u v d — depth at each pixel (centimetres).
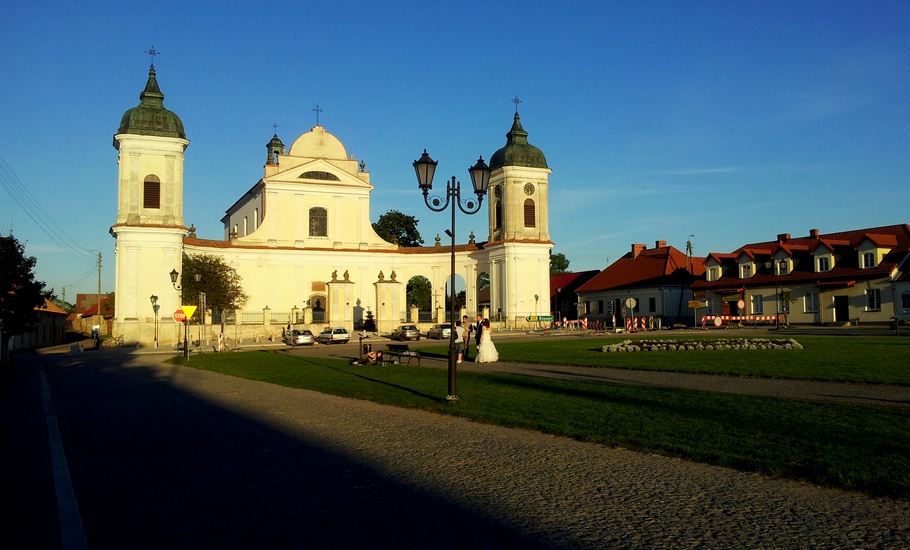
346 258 7900
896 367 2188
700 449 1083
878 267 5862
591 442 1193
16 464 1107
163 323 6066
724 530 738
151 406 1842
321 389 2106
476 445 1196
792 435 1168
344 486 941
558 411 1495
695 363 2522
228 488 940
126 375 2964
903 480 881
